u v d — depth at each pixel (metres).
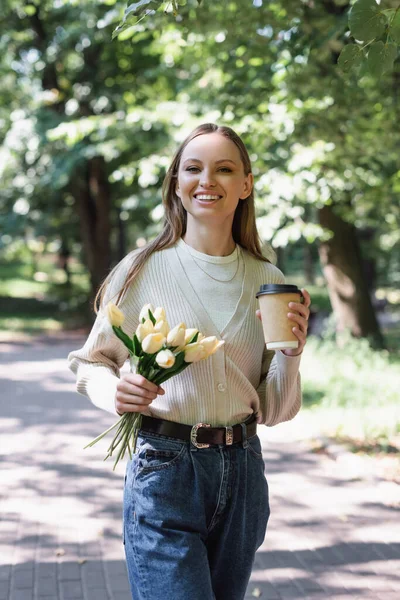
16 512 5.55
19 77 20.06
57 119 18.02
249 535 2.42
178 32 9.67
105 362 2.52
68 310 25.09
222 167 2.40
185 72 13.57
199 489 2.31
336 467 6.88
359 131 9.16
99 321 2.50
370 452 7.13
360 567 4.57
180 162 2.45
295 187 10.18
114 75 19.06
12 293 30.12
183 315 2.40
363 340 13.13
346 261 14.26
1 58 19.94
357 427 8.09
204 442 2.33
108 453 2.26
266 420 2.57
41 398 10.58
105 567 4.55
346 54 3.31
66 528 5.22
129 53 18.30
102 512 5.58
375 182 11.30
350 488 6.22
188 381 2.34
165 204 2.51
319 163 10.16
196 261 2.43
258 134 9.60
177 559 2.24
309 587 4.29
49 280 35.41
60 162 17.59
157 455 2.33
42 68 19.38
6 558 4.66
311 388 10.32
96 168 20.70
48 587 4.24
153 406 2.36
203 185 2.38
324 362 11.88
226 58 9.32
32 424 8.79
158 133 13.05
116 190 21.48
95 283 21.72
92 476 6.56
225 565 2.43
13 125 18.05
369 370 11.43
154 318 2.25
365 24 3.14
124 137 13.50
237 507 2.38
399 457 6.94
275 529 5.24
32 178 19.61
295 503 5.82
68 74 19.59
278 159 10.34
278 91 9.24
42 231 23.86
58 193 21.27
